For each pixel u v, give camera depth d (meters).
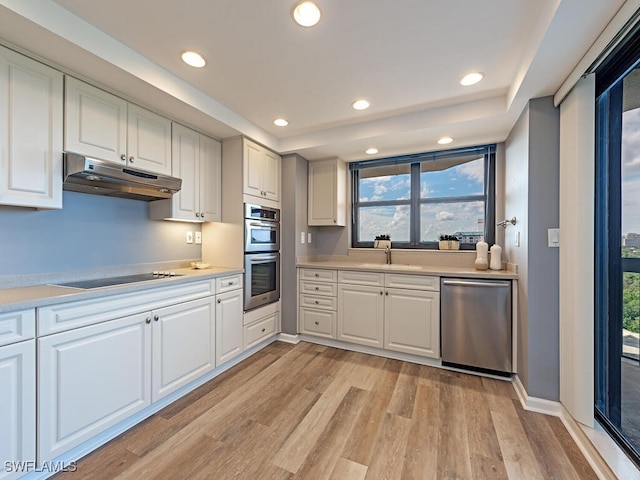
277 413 1.89
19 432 1.27
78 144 1.72
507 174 2.65
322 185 3.47
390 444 1.61
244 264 2.74
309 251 3.60
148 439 1.64
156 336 1.89
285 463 1.47
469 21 1.47
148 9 1.40
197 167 2.57
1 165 1.43
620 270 1.59
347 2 1.35
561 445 1.60
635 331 1.49
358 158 3.45
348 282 2.98
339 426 1.76
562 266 1.83
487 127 2.46
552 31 1.34
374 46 1.67
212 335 2.35
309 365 2.62
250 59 1.80
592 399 1.63
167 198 2.36
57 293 1.47
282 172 3.30
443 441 1.63
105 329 1.60
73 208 1.97
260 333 2.95
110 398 1.62
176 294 2.05
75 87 1.71
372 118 2.65
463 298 2.46
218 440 1.63
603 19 1.26
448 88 2.11
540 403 1.92
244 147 2.74
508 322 2.31
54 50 1.49
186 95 2.07
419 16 1.44
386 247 3.48
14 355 1.25
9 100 1.45
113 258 2.20
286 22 1.49
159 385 1.91
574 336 1.70
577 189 1.68
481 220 3.11
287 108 2.46
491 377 2.39
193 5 1.37
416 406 1.97
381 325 2.81
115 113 1.91
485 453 1.54
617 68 1.52
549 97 1.92
